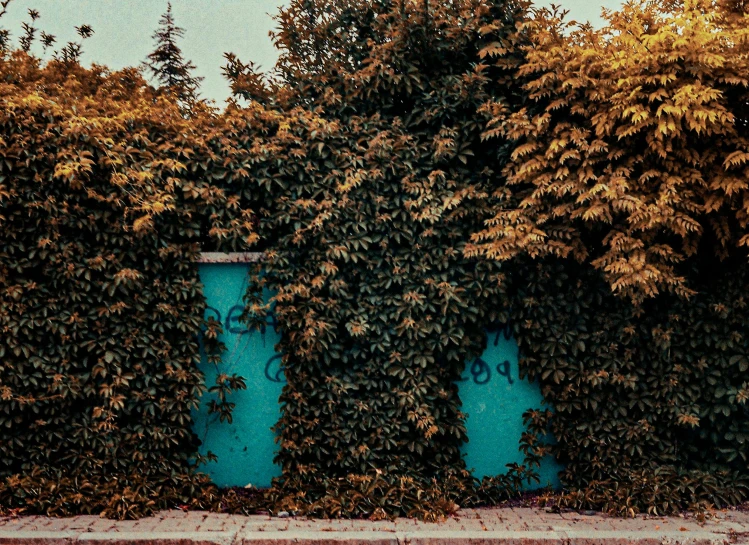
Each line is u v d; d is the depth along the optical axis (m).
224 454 8.01
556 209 7.42
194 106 8.35
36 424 7.18
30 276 7.35
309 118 8.05
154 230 7.52
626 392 7.86
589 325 7.97
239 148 7.91
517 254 7.79
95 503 6.89
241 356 8.06
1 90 7.39
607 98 7.40
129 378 7.39
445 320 7.85
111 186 7.45
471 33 8.14
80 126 7.21
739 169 7.20
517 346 8.21
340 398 7.74
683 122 7.12
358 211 7.89
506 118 7.94
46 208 7.15
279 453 7.75
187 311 7.74
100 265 7.36
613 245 7.20
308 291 7.65
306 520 6.89
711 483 7.52
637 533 6.46
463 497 7.63
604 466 7.73
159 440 7.45
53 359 7.28
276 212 7.97
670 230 7.36
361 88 8.30
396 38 8.18
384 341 7.85
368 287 7.90
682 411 7.67
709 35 6.88
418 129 8.39
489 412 8.19
